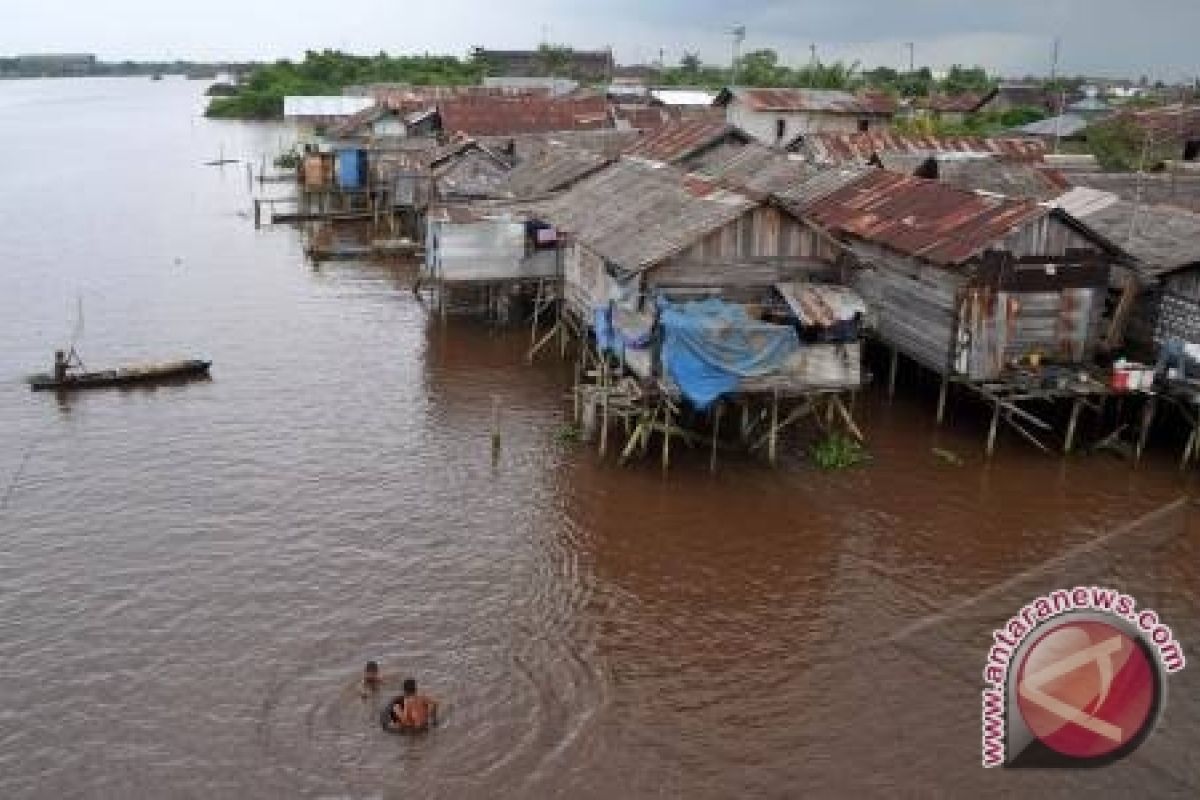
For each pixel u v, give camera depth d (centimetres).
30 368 3734
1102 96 10131
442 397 3525
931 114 9150
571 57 15912
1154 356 3197
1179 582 2386
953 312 3075
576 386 3341
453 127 7200
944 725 1923
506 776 1798
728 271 3100
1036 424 3128
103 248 5725
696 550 2564
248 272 5250
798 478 2938
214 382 3628
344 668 2078
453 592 2355
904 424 3303
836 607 2330
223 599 2302
